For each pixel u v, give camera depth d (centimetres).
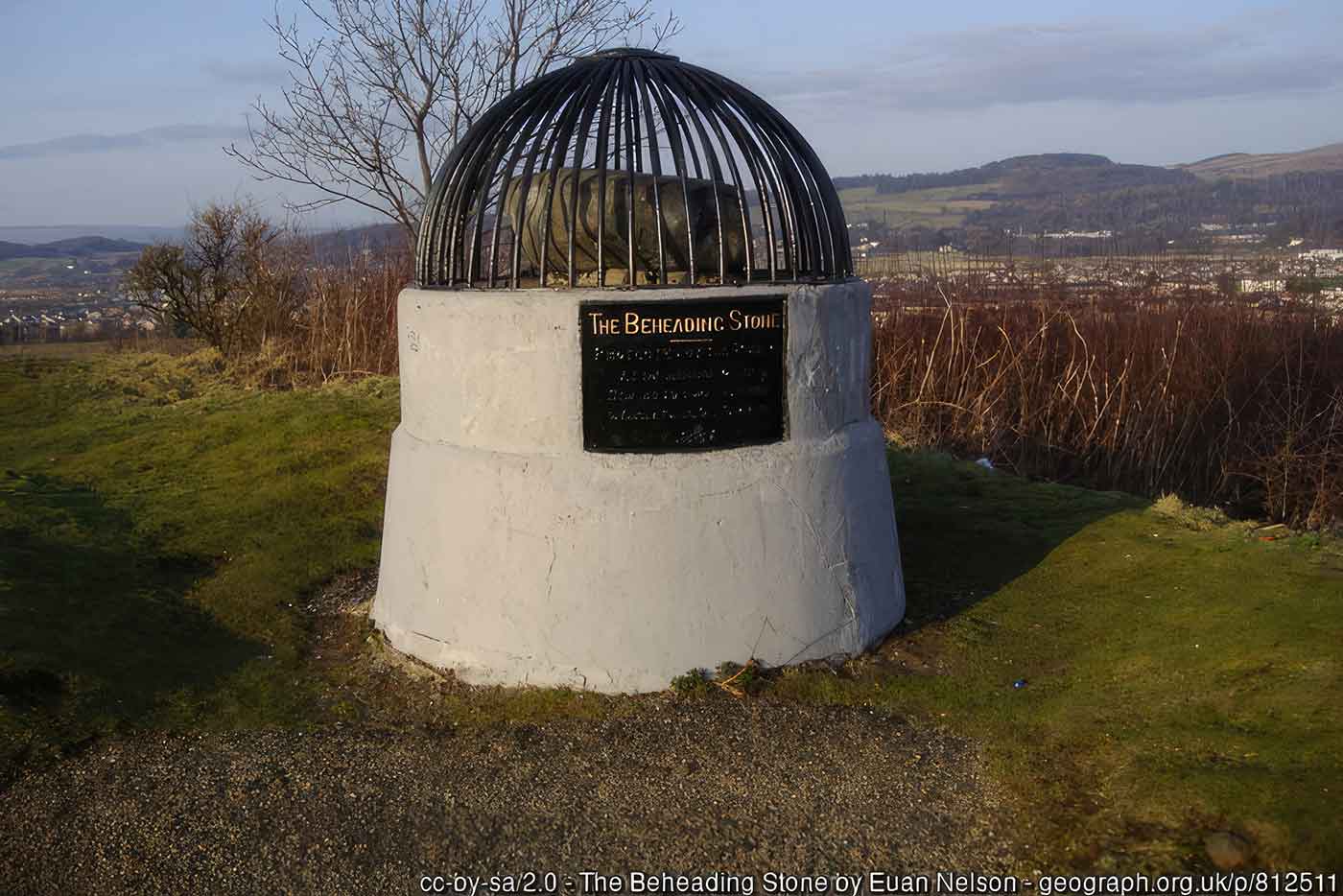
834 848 341
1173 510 716
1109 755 377
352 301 1379
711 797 375
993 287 1191
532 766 400
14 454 985
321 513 753
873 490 510
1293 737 364
